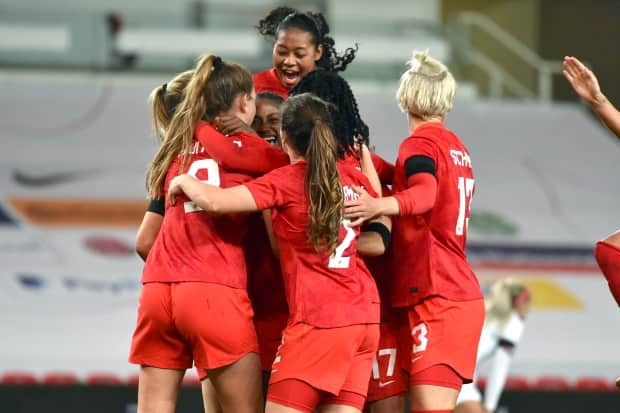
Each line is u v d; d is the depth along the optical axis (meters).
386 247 15.80
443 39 56.88
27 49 53.88
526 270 44.91
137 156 50.44
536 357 38.56
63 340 37.34
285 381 14.73
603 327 41.22
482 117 57.31
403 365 16.72
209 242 15.17
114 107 53.53
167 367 15.48
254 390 15.24
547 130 57.03
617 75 64.62
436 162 16.11
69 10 55.09
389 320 17.03
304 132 14.77
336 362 14.73
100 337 38.00
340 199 14.71
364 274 15.38
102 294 40.97
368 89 54.94
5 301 39.66
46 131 51.28
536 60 61.44
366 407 17.30
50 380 35.16
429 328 16.08
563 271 45.25
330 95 15.82
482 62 59.56
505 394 36.19
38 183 47.72
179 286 15.02
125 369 36.09
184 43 53.75
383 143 49.88
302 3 54.81
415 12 60.03
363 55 54.62
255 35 53.38
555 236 47.88
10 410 34.75
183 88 16.42
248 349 15.18
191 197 14.49
